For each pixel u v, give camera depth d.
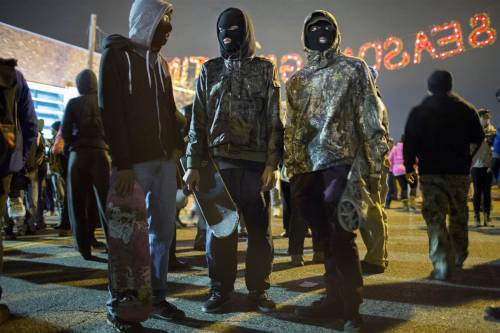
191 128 3.37
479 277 4.27
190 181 3.25
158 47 3.02
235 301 3.53
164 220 3.01
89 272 4.55
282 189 6.97
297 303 3.45
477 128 4.36
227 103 3.24
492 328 2.86
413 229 8.05
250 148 3.24
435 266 4.19
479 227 8.18
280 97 3.30
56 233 7.85
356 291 2.71
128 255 2.64
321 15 2.92
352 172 2.70
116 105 2.73
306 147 2.92
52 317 3.10
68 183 4.98
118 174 2.70
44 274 4.46
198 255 5.59
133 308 2.63
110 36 2.87
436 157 4.26
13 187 3.90
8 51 15.41
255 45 3.36
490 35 16.52
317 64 2.93
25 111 3.24
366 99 2.75
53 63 16.92
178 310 3.04
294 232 4.89
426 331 2.81
